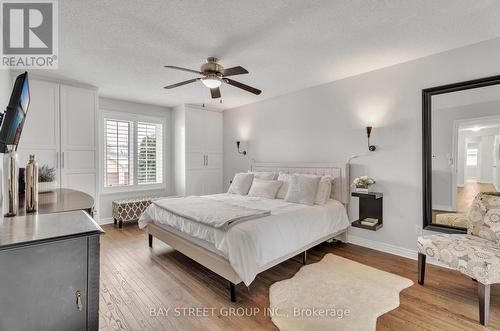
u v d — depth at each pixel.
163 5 1.90
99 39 2.42
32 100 3.45
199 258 2.52
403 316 1.95
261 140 4.96
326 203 3.39
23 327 0.86
